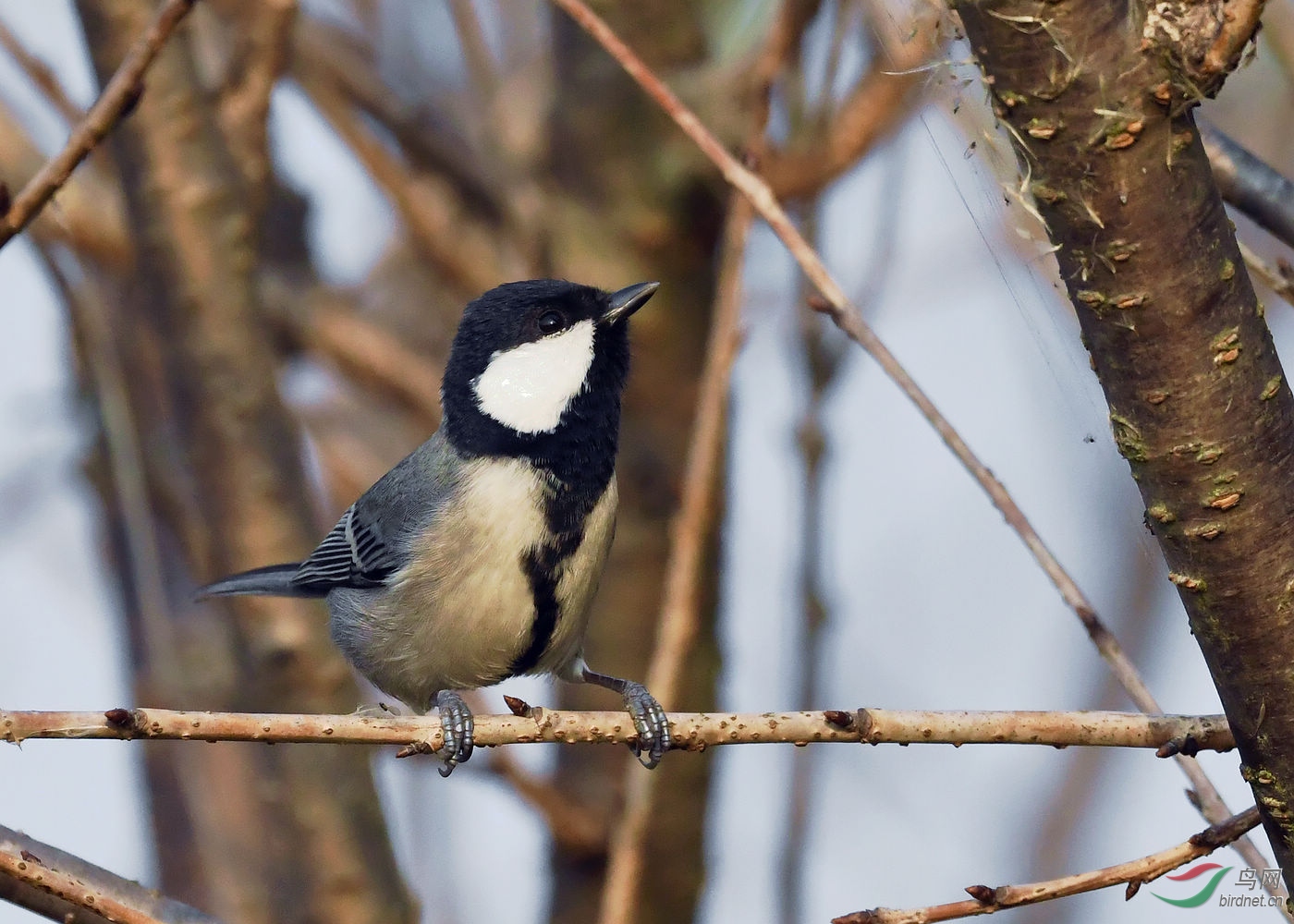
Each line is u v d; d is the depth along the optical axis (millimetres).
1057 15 4258
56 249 9516
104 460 10875
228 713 5598
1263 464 4816
